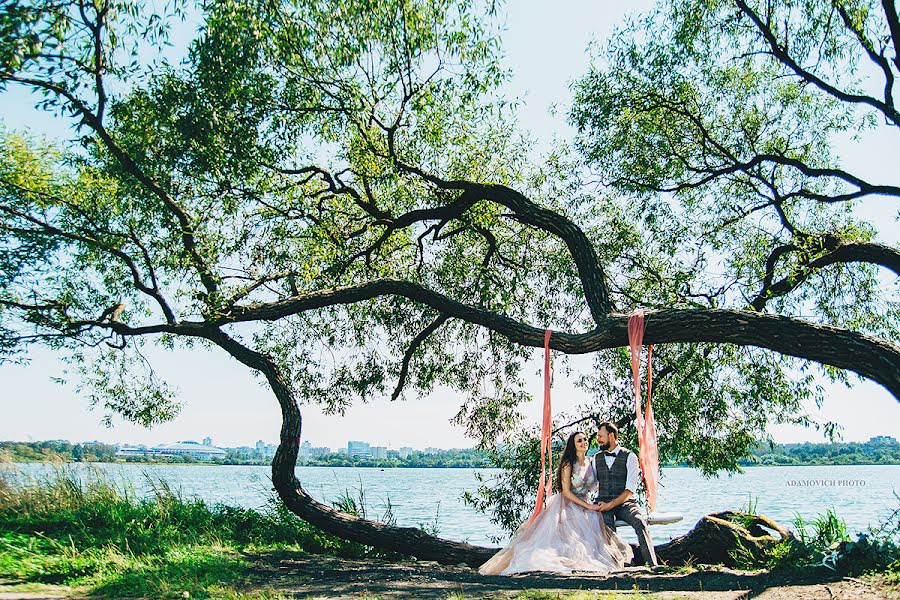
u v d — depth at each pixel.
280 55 9.62
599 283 9.02
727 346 12.07
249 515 11.14
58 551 7.84
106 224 11.42
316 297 10.37
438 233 13.36
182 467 64.56
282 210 11.52
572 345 8.47
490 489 12.70
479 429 13.64
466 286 13.13
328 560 8.64
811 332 7.17
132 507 10.47
